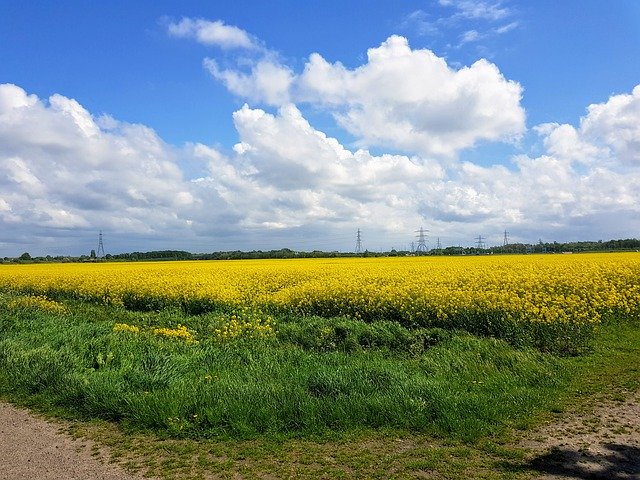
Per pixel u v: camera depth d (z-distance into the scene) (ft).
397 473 15.56
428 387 22.70
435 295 44.60
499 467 15.78
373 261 135.95
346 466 16.22
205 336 39.75
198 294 56.59
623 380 24.97
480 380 25.18
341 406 20.70
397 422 19.75
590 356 30.07
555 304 41.16
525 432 18.78
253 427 19.43
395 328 36.81
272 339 36.42
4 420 21.35
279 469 16.11
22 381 25.71
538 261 99.14
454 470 15.62
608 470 15.34
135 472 16.02
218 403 20.95
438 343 33.99
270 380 25.57
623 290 47.14
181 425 19.44
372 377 24.45
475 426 18.97
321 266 102.58
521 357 28.96
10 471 16.03
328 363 29.45
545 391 23.32
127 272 92.43
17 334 36.99
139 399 21.67
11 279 82.28
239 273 83.51
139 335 36.70
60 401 23.15
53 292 70.90
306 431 19.15
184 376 26.48
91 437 19.25
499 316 37.86
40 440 18.97
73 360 28.27
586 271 63.52
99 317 53.62
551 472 15.29
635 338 34.88
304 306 49.39
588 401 22.03
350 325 37.55
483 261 110.11
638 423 19.20
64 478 15.48
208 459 17.03
